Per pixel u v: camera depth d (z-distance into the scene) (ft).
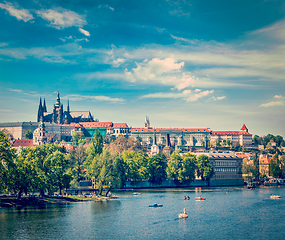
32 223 502.38
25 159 646.74
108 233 464.24
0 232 456.45
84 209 615.98
